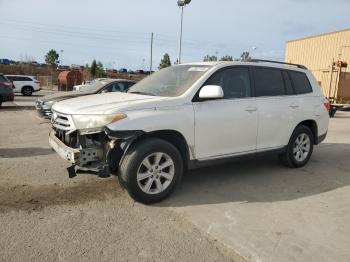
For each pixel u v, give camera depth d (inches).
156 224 160.9
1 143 329.1
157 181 185.3
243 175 241.4
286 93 251.3
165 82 218.2
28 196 188.5
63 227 154.3
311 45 1314.0
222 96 193.3
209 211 177.6
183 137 192.4
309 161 288.4
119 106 177.9
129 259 131.6
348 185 226.8
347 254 140.6
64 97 457.1
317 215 177.2
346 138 416.2
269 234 154.9
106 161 177.5
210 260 133.0
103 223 159.6
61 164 252.1
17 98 994.1
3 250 134.1
